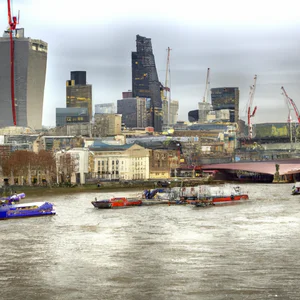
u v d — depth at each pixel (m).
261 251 170.38
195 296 132.62
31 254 170.88
